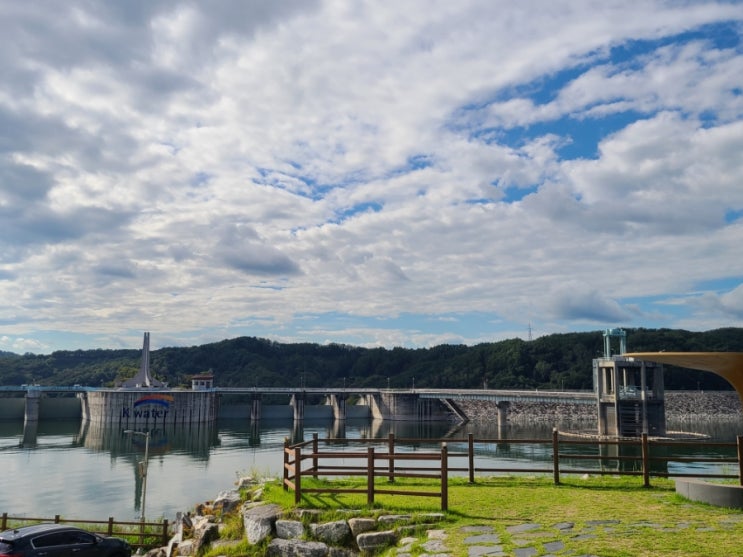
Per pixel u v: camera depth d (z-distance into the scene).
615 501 21.89
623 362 168.38
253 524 21.14
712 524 17.91
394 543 18.94
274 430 198.12
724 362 21.30
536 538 16.97
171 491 87.75
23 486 91.94
